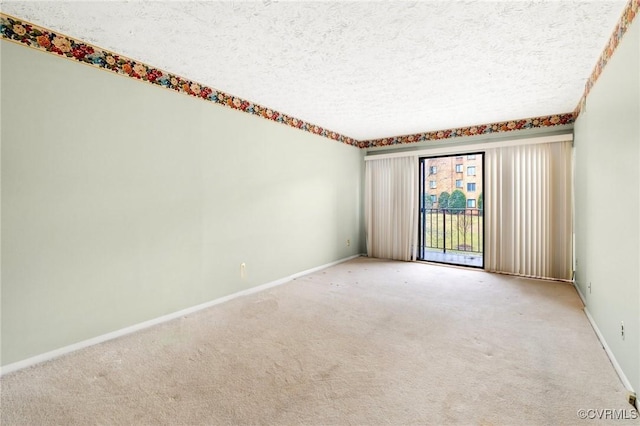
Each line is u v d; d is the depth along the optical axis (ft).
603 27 6.49
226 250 11.00
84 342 7.59
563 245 13.12
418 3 5.75
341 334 8.29
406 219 17.38
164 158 9.15
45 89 6.91
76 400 5.62
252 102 11.77
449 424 4.93
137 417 5.17
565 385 5.90
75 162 7.39
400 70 8.75
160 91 9.00
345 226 17.71
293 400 5.58
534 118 13.61
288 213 13.69
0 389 5.93
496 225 14.57
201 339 8.04
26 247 6.73
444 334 8.21
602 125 7.57
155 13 6.19
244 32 6.86
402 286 12.67
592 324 8.58
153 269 8.95
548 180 13.32
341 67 8.59
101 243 7.87
